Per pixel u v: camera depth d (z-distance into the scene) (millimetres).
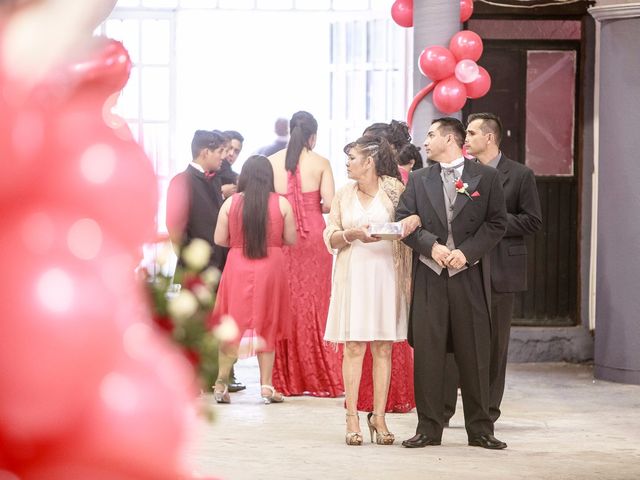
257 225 10359
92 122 2203
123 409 2109
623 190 11969
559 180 13586
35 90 2148
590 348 13508
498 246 8758
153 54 15445
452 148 8156
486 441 8266
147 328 2293
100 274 2143
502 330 8789
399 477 7145
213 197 10875
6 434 2061
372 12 13859
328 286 11078
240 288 10406
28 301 2057
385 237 8039
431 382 8188
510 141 13570
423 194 8109
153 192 2240
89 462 2088
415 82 11148
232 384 11195
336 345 8570
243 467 7395
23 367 2043
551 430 9195
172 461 2178
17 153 2111
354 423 8359
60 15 2143
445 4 10898
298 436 8703
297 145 11039
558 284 13609
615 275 12070
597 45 13492
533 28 13523
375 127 9836
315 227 11008
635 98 11875
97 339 2094
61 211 2137
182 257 2844
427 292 8102
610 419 9836
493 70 13562
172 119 15477
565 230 13602
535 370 12922
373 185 8406
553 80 13570
